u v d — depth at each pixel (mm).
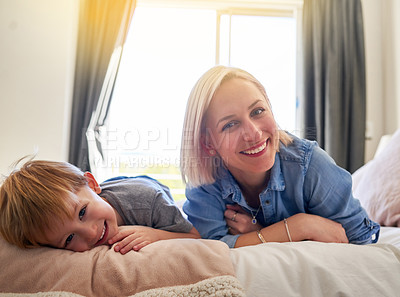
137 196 833
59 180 669
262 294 512
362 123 2326
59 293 499
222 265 546
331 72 2340
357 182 1446
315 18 2418
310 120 2365
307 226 771
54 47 2299
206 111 775
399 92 2281
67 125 2316
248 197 926
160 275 533
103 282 525
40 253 589
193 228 864
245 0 2609
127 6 2412
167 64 2639
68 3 2324
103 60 2354
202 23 2707
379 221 1139
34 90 2266
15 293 522
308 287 527
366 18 2531
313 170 802
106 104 2344
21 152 2227
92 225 652
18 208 603
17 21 2299
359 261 575
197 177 858
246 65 2664
